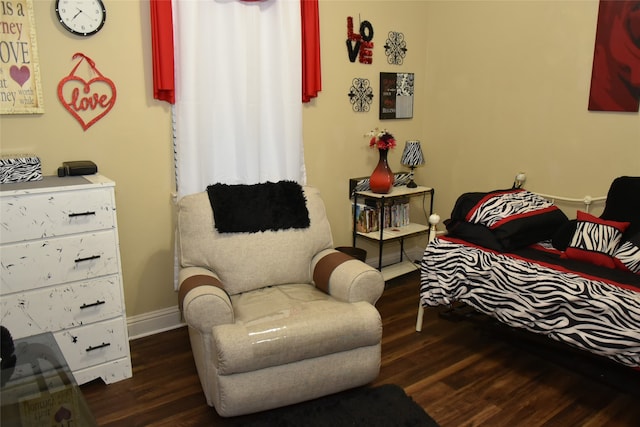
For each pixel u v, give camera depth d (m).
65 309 2.12
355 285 2.22
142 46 2.53
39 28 2.23
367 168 3.67
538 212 2.77
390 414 2.06
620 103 2.76
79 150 2.44
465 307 3.08
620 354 1.98
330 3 3.18
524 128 3.28
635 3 2.63
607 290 2.07
